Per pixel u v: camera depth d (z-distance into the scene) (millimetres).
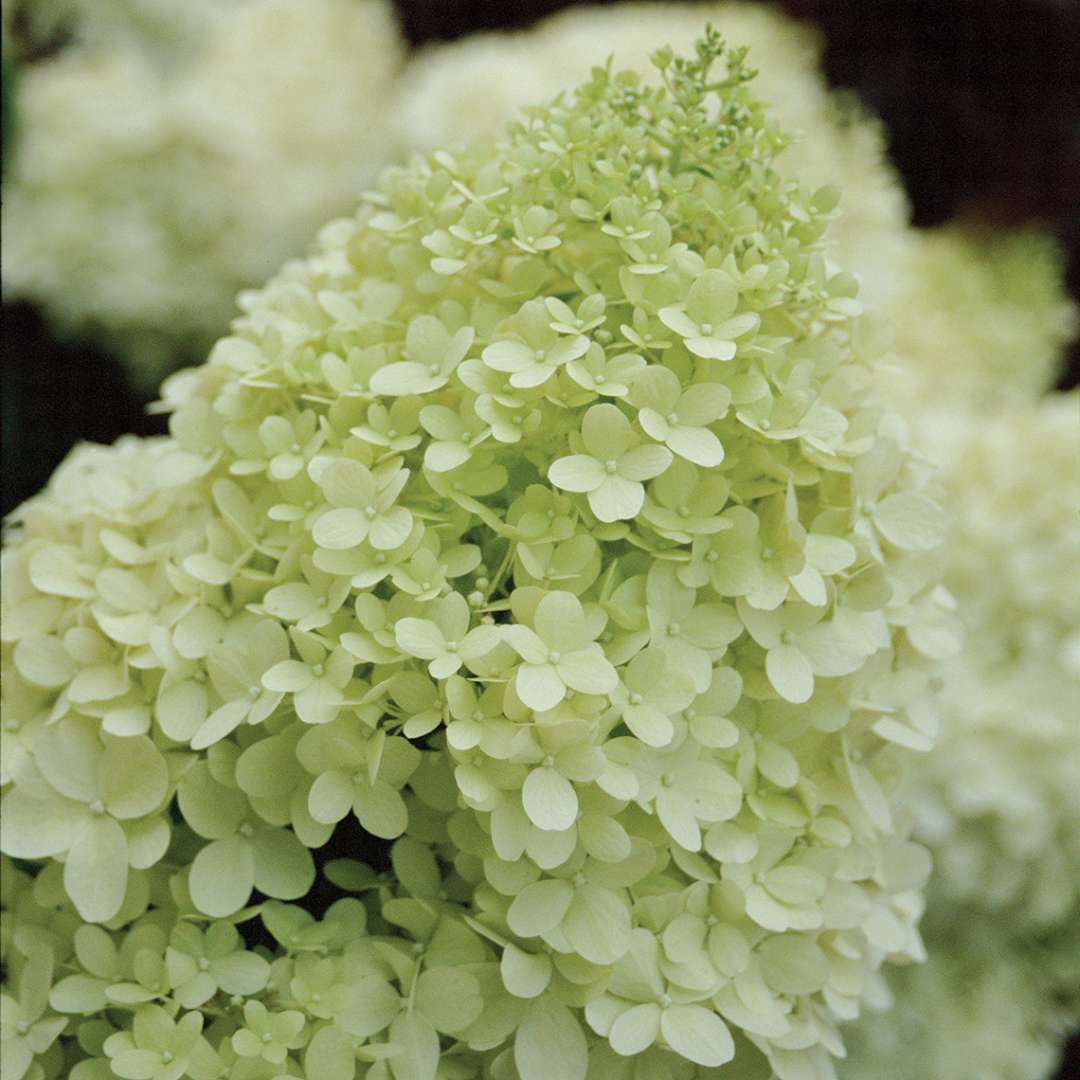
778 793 705
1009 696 850
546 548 681
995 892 836
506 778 666
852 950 719
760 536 699
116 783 691
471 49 1489
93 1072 686
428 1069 670
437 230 720
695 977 679
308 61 1578
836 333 750
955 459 904
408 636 665
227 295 1399
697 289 690
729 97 726
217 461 725
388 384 695
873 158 1137
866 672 711
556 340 689
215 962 683
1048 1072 868
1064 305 1307
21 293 1310
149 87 1476
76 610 719
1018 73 1680
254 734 697
